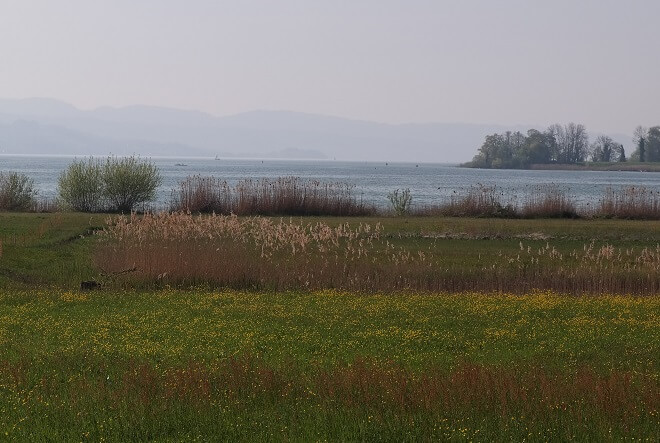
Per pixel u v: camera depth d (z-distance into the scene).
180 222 45.12
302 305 31.89
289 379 18.48
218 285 37.75
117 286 36.78
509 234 53.25
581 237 53.00
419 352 22.91
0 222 55.50
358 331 26.30
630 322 28.30
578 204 93.69
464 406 16.23
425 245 48.66
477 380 17.58
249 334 24.94
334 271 38.94
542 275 39.06
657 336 25.83
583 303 33.06
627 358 22.56
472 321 28.53
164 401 16.59
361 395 16.89
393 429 15.06
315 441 14.47
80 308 30.80
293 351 22.78
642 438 14.94
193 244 43.25
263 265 39.06
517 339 25.09
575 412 16.00
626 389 17.33
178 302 32.47
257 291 37.03
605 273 39.25
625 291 38.16
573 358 22.42
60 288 36.03
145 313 29.61
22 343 23.55
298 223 57.81
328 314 29.67
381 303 32.44
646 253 41.88
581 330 26.70
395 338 25.02
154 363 20.69
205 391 17.16
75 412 15.93
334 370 19.12
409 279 38.75
